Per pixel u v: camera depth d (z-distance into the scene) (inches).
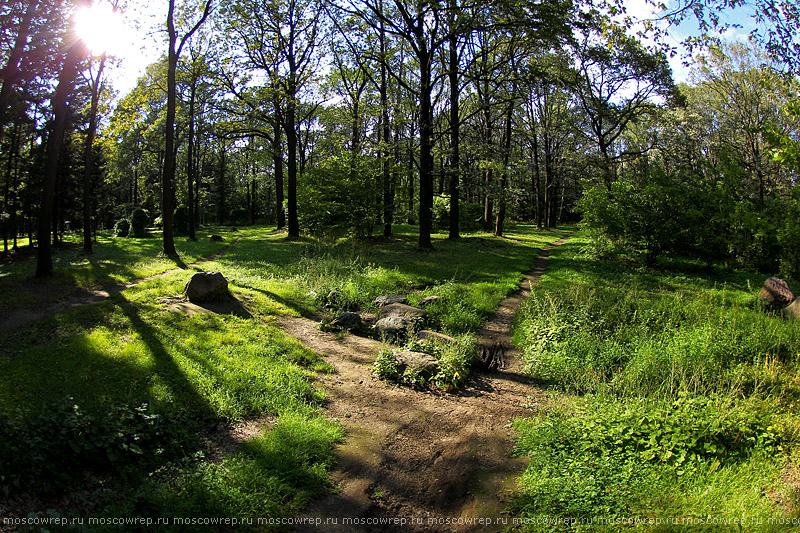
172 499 148.7
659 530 139.6
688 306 382.3
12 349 258.2
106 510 139.5
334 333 352.5
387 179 970.1
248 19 914.1
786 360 273.1
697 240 625.9
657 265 663.1
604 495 160.4
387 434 211.9
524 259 707.4
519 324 370.3
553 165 1560.0
